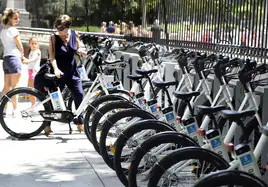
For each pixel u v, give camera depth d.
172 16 9.33
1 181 5.56
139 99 5.90
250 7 6.67
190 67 6.58
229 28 7.24
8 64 9.12
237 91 5.62
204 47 7.96
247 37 6.75
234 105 5.65
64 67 7.40
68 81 7.45
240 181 3.20
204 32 8.02
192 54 6.64
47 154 6.72
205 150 3.79
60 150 6.93
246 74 4.74
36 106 7.42
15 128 7.62
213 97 6.16
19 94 7.53
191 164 3.93
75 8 16.92
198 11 8.27
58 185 5.44
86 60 9.14
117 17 15.00
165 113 4.85
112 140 5.32
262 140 3.56
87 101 7.40
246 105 5.11
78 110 7.47
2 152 6.79
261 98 5.13
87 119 6.50
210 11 7.84
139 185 4.33
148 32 10.64
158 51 7.79
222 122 4.81
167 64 7.50
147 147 4.24
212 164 3.77
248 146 3.52
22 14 22.45
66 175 5.80
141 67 8.34
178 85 6.54
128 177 4.32
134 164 4.27
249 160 3.50
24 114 7.46
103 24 14.98
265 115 5.03
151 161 4.28
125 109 5.42
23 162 6.33
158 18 10.07
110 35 12.71
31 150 6.92
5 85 9.29
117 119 5.30
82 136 7.74
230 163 3.66
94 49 8.98
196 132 4.35
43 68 7.48
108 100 6.47
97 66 7.30
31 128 7.64
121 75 9.61
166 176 3.91
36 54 9.66
